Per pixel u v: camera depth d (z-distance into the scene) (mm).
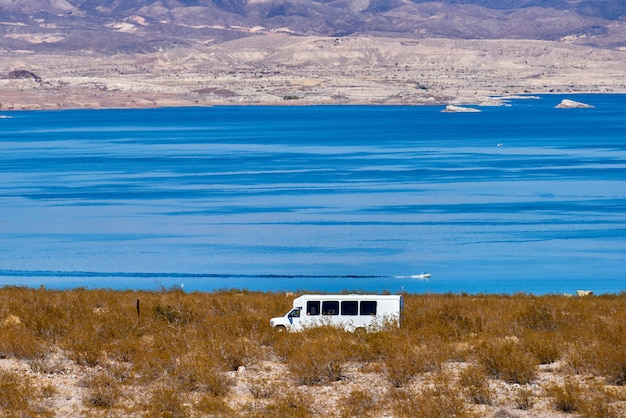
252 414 61906
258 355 80125
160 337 85812
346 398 66062
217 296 138125
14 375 72312
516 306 113812
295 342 82750
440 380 69000
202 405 63594
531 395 65812
